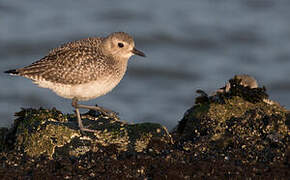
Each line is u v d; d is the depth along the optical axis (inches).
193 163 437.4
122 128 483.2
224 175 421.4
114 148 459.5
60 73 484.4
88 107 502.3
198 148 464.4
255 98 522.6
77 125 491.8
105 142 465.4
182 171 425.4
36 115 495.5
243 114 502.6
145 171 428.5
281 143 462.3
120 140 468.4
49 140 461.4
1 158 454.0
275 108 513.7
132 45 513.0
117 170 427.8
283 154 449.1
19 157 454.9
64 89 493.7
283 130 478.3
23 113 510.3
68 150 455.8
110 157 449.7
